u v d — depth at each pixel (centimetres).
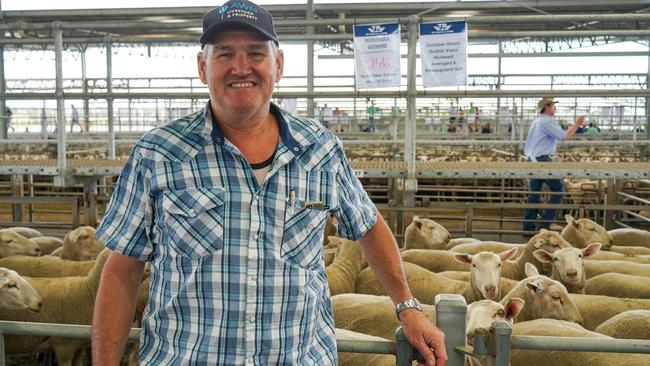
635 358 375
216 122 207
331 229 775
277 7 2020
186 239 197
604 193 1227
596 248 572
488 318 385
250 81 199
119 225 207
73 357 528
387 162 945
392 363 368
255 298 196
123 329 213
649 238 802
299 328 205
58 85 742
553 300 475
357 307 470
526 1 2039
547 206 797
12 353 498
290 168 204
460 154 1794
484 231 915
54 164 816
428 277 570
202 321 198
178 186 198
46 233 1059
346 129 2266
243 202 198
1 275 459
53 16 2100
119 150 1747
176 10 2027
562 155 1728
